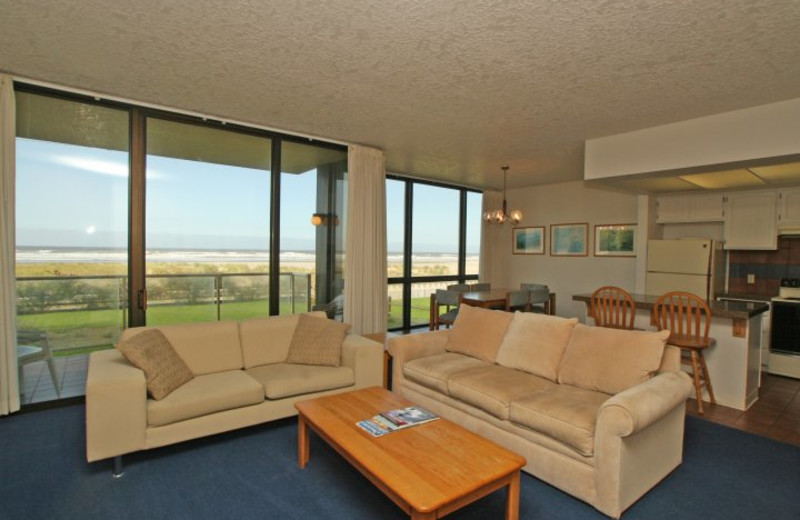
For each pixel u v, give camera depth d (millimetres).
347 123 3984
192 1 2051
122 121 3514
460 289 6090
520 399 2475
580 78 2826
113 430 2324
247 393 2762
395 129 4137
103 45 2535
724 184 4754
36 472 2396
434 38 2348
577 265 6664
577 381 2676
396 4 2023
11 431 2896
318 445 2799
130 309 3580
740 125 3322
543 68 2689
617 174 4074
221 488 2275
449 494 1596
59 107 3303
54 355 3359
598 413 2090
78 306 3434
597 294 4195
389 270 6449
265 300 4352
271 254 4355
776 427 3182
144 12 2160
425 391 3154
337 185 4812
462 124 3891
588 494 2125
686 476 2463
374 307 4902
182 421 2551
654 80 2824
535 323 3121
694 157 3568
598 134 4102
